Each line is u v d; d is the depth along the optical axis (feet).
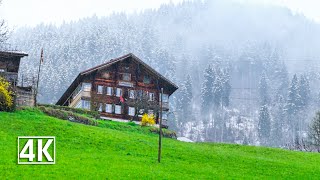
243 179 140.56
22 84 253.03
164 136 254.06
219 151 195.52
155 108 313.94
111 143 177.47
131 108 313.12
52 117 209.97
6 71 261.03
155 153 171.42
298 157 206.28
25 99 229.25
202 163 163.84
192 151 183.93
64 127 189.78
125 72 318.24
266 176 150.10
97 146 170.81
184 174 138.92
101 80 311.68
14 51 262.88
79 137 178.50
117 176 125.59
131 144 180.86
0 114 196.13
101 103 307.78
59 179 116.88
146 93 319.47
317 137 332.80
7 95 205.67
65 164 134.31
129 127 246.88
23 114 203.51
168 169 144.46
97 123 236.84
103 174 125.80
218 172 148.77
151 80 323.57
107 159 148.77
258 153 211.82
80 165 134.82
